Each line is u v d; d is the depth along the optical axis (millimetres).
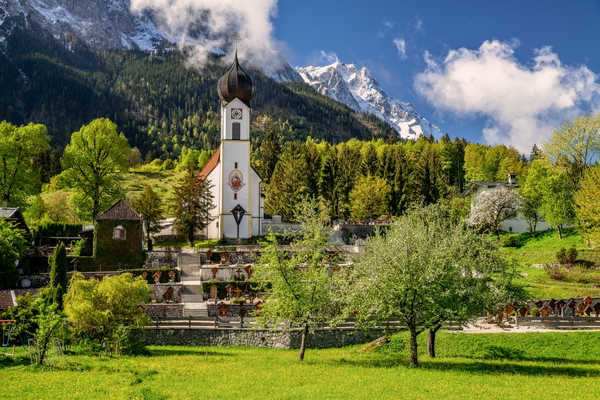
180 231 80000
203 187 81188
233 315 51125
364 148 191125
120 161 83562
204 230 87812
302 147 146500
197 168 82812
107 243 62094
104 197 82938
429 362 36719
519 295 39500
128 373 30484
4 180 76688
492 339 43031
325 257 38594
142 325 40281
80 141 81312
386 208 108875
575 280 60812
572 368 34875
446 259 35000
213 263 65562
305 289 36344
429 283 34094
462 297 36000
